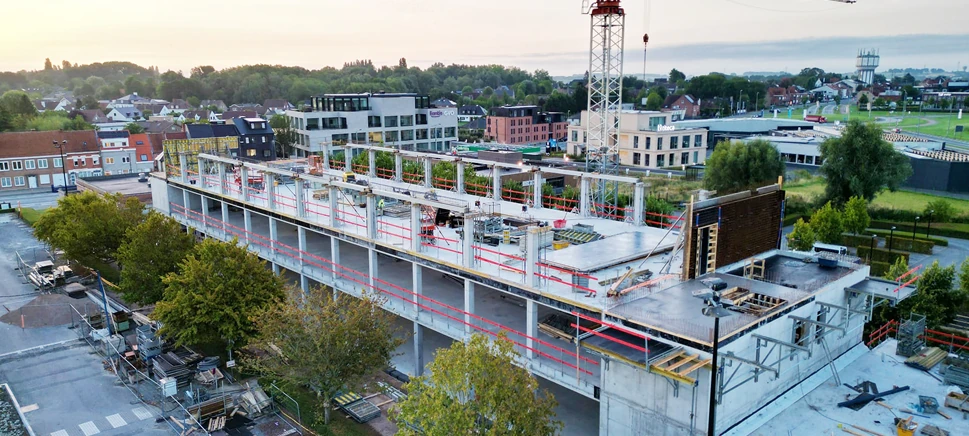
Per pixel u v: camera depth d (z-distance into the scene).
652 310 28.64
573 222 46.28
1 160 115.44
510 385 25.77
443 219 48.25
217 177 67.31
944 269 43.31
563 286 33.28
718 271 34.16
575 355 32.59
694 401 26.53
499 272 35.50
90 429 35.34
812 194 98.94
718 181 103.12
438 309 41.56
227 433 34.62
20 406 37.84
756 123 175.38
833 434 27.19
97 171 126.00
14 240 78.88
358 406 36.47
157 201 71.81
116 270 64.31
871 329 41.50
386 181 64.19
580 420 34.91
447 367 26.00
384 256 53.62
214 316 38.75
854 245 72.31
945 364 32.69
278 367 34.72
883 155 86.12
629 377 28.66
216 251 41.00
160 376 40.12
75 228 58.91
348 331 33.50
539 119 195.88
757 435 27.25
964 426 27.45
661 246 37.56
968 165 102.62
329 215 47.50
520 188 74.31
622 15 72.12
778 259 37.28
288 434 34.56
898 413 28.70
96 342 46.78
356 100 146.00
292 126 146.00
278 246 55.56
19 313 50.81
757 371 28.22
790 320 29.88
